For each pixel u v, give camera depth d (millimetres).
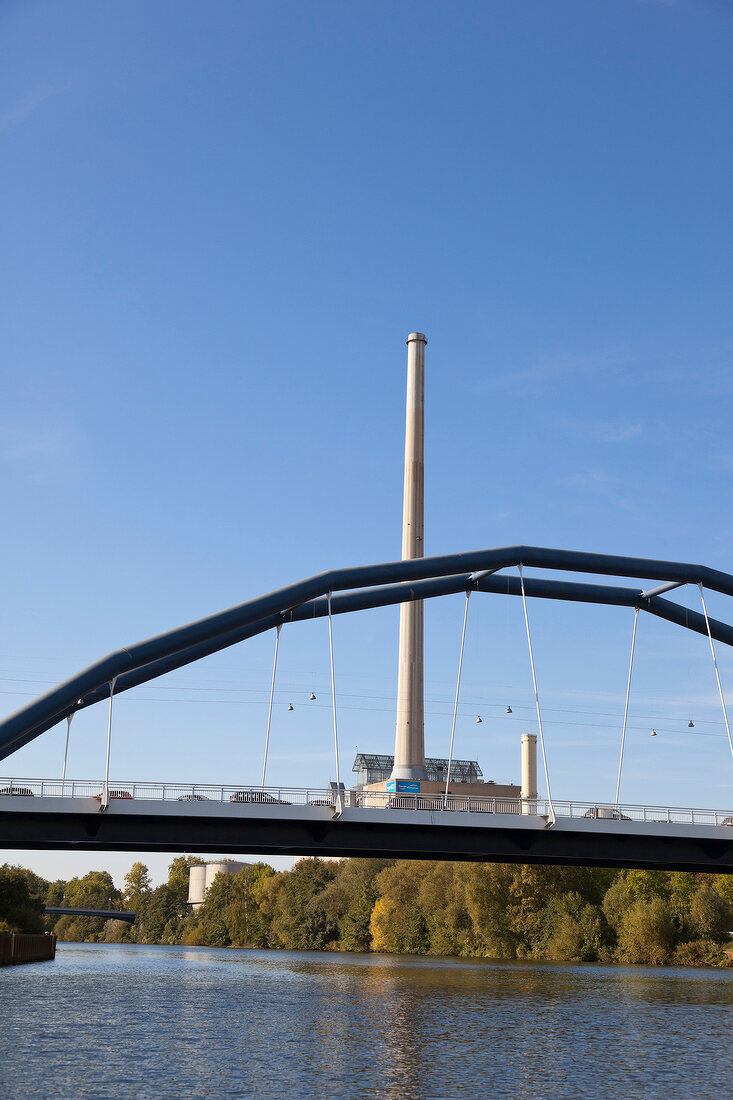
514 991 68875
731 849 62844
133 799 53812
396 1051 40719
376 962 117125
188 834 56094
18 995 62094
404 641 100938
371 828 58469
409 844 58812
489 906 122938
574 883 122812
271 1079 34000
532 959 120688
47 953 111250
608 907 117375
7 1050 39062
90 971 91625
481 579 77375
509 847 60344
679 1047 43031
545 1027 49125
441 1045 42625
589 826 59125
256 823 57281
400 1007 57625
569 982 77875
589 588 78812
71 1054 38438
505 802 61062
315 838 57875
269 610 66250
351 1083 33594
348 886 174625
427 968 100312
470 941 130750
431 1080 34469
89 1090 31562
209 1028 47125
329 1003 59719
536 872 122500
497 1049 41781
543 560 73250
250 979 82375
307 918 180375
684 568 75875
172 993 66188
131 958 138125
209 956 147000
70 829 54250
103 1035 44000
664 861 61938
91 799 53344
